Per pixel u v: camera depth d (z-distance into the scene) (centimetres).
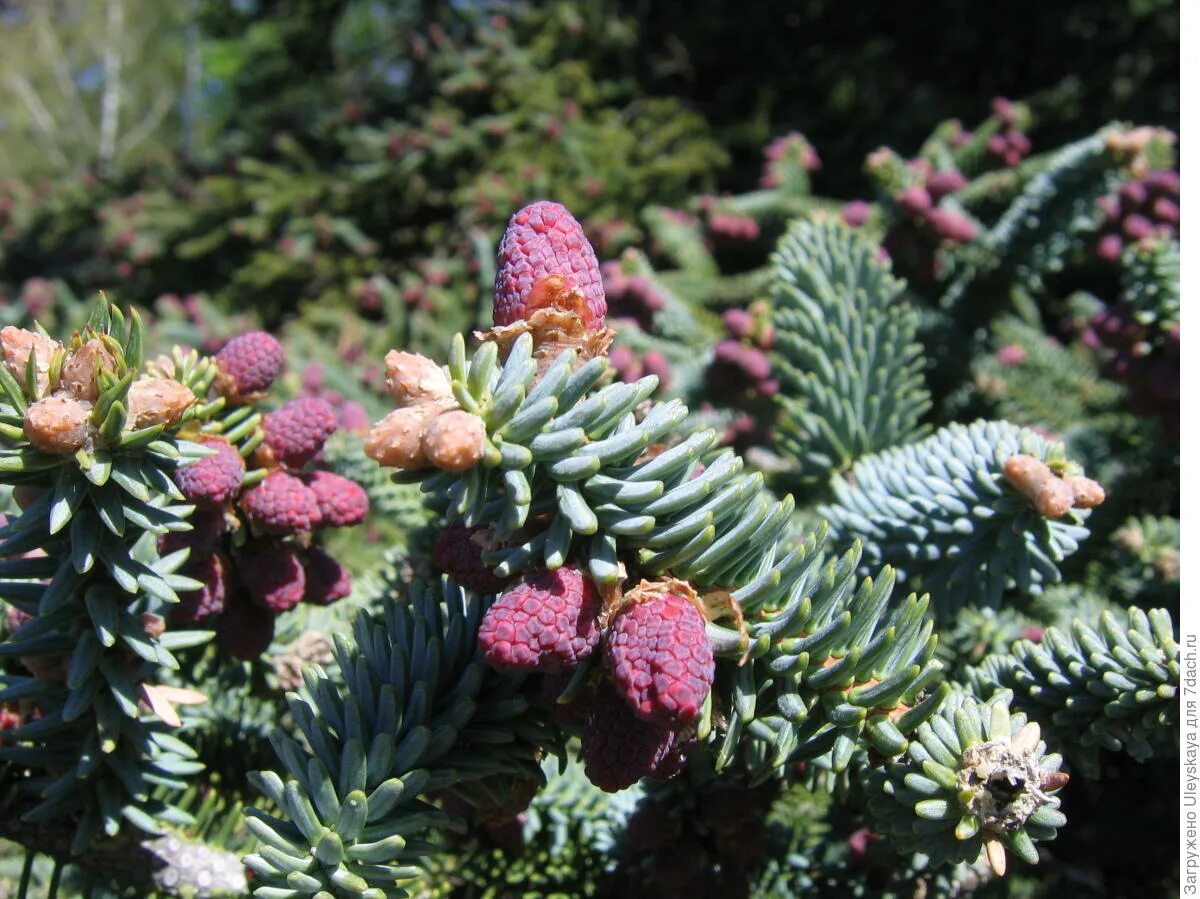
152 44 198
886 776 15
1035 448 19
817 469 27
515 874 22
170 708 16
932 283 41
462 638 16
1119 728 16
